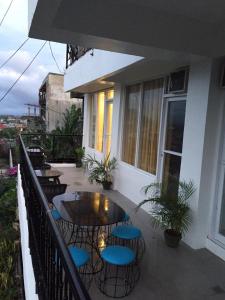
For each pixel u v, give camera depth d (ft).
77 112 35.22
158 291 9.16
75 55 24.39
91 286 9.27
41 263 7.02
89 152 28.48
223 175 11.55
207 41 9.72
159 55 10.55
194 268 10.56
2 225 19.67
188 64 12.53
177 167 14.37
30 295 7.93
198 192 11.69
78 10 8.07
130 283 9.46
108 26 8.52
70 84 25.85
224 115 11.39
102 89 24.93
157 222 13.16
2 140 56.39
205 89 11.34
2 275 12.98
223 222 11.77
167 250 11.81
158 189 14.76
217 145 11.60
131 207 17.07
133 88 19.26
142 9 8.46
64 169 28.73
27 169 11.19
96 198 11.83
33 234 8.64
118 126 20.30
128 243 11.95
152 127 16.76
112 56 15.29
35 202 8.08
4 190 26.63
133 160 18.99
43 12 7.46
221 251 11.30
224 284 9.67
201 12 8.51
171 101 14.90
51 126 48.03
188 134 12.35
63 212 10.12
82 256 8.67
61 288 4.77
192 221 12.00
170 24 8.95
